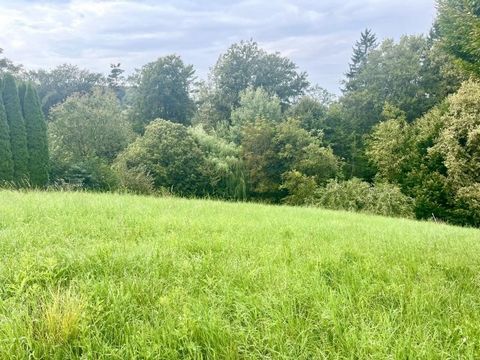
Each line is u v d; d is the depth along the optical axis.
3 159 21.75
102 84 70.81
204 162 32.53
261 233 5.87
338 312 2.81
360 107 39.78
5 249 3.99
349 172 37.59
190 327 2.45
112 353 2.19
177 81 52.72
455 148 22.31
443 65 33.72
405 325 2.65
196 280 3.37
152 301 2.94
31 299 2.79
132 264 3.67
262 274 3.65
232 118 43.97
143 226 5.68
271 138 33.38
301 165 31.31
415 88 36.06
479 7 7.12
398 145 29.34
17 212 6.09
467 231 9.12
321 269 3.92
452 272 4.14
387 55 39.19
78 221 5.69
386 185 23.98
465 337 2.40
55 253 3.77
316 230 6.65
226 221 6.91
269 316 2.75
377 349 2.28
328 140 38.75
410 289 3.36
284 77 56.53
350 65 62.91
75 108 33.91
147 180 25.36
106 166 25.36
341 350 2.34
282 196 33.72
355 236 6.25
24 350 2.18
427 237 6.80
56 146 27.47
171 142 31.50
